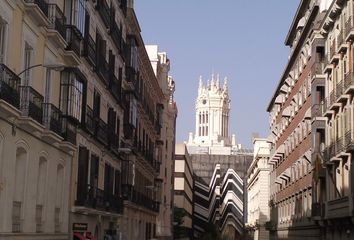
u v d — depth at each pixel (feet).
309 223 159.63
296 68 187.32
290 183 197.57
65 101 89.92
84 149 101.55
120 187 143.23
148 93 196.95
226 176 521.65
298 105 181.68
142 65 177.78
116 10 133.28
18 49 70.64
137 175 172.86
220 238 461.78
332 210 126.93
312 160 148.15
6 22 66.33
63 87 90.27
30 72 75.56
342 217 119.14
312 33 151.64
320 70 146.41
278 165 237.25
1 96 62.23
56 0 86.43
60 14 85.71
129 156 149.28
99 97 116.16
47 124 79.56
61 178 90.68
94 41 108.37
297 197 181.57
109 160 127.54
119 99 135.54
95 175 112.88
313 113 146.72
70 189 95.45
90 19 105.70
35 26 76.59
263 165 333.42
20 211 72.95
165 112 262.26
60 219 90.38
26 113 69.97
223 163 529.04
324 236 143.84
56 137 82.38
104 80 117.39
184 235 385.09
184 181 388.37
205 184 524.11
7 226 67.72
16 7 69.36
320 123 142.31
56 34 82.58
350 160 116.37
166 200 268.00
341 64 125.29
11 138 67.82
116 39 130.62
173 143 294.05
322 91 146.20
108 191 125.08
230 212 513.04
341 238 126.82
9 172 67.67
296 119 185.68
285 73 209.56
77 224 98.02
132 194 155.12
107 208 120.88
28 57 76.13
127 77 148.05
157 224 232.32
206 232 460.14
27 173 74.18
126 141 148.25
